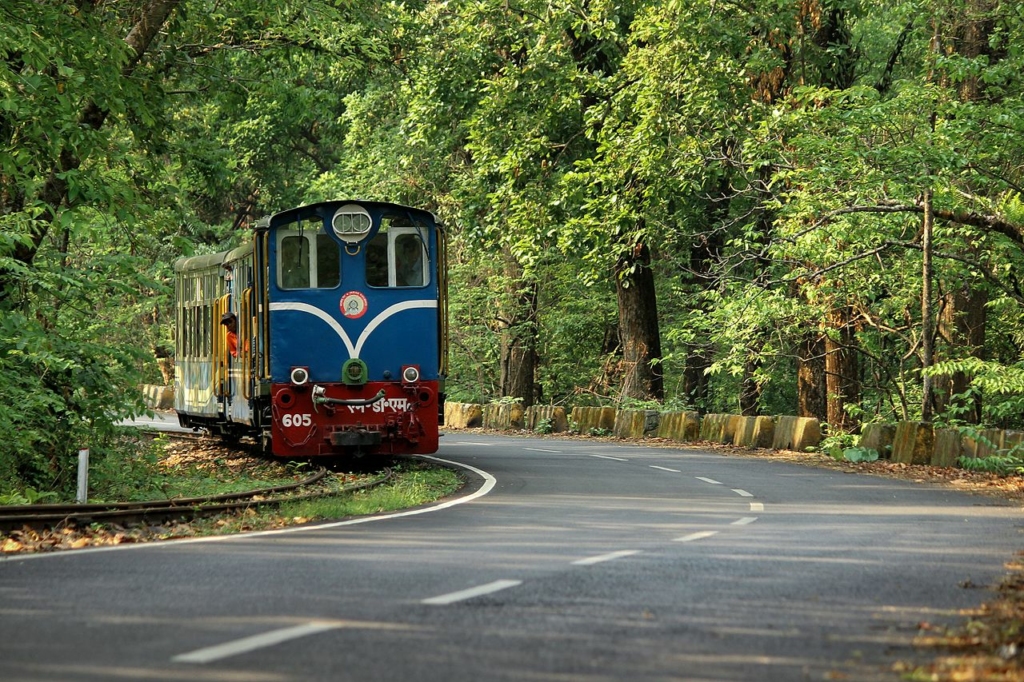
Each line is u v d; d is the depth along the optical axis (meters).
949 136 33.56
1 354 26.55
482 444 46.47
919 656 10.20
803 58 46.56
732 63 42.91
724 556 16.25
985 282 40.56
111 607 12.09
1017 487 28.84
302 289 31.84
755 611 12.17
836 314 44.78
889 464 36.31
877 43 57.25
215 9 36.16
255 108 71.88
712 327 45.03
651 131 43.53
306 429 31.66
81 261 32.75
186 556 16.03
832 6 46.12
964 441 34.72
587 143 54.44
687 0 42.19
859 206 36.69
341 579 14.00
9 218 26.30
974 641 10.69
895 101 34.12
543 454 40.12
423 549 16.88
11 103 25.17
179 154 35.16
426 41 49.12
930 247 37.28
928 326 37.78
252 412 33.44
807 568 15.21
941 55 35.25
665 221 52.38
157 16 32.16
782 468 34.53
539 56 51.12
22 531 19.28
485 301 71.50
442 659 9.79
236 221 83.56
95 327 30.09
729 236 56.28
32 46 24.88
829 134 36.31
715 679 9.27
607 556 16.16
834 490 27.66
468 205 56.66
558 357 73.56
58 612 11.80
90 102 30.73
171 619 11.45
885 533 19.27
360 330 32.03
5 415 25.58
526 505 23.81
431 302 32.59
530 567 15.05
